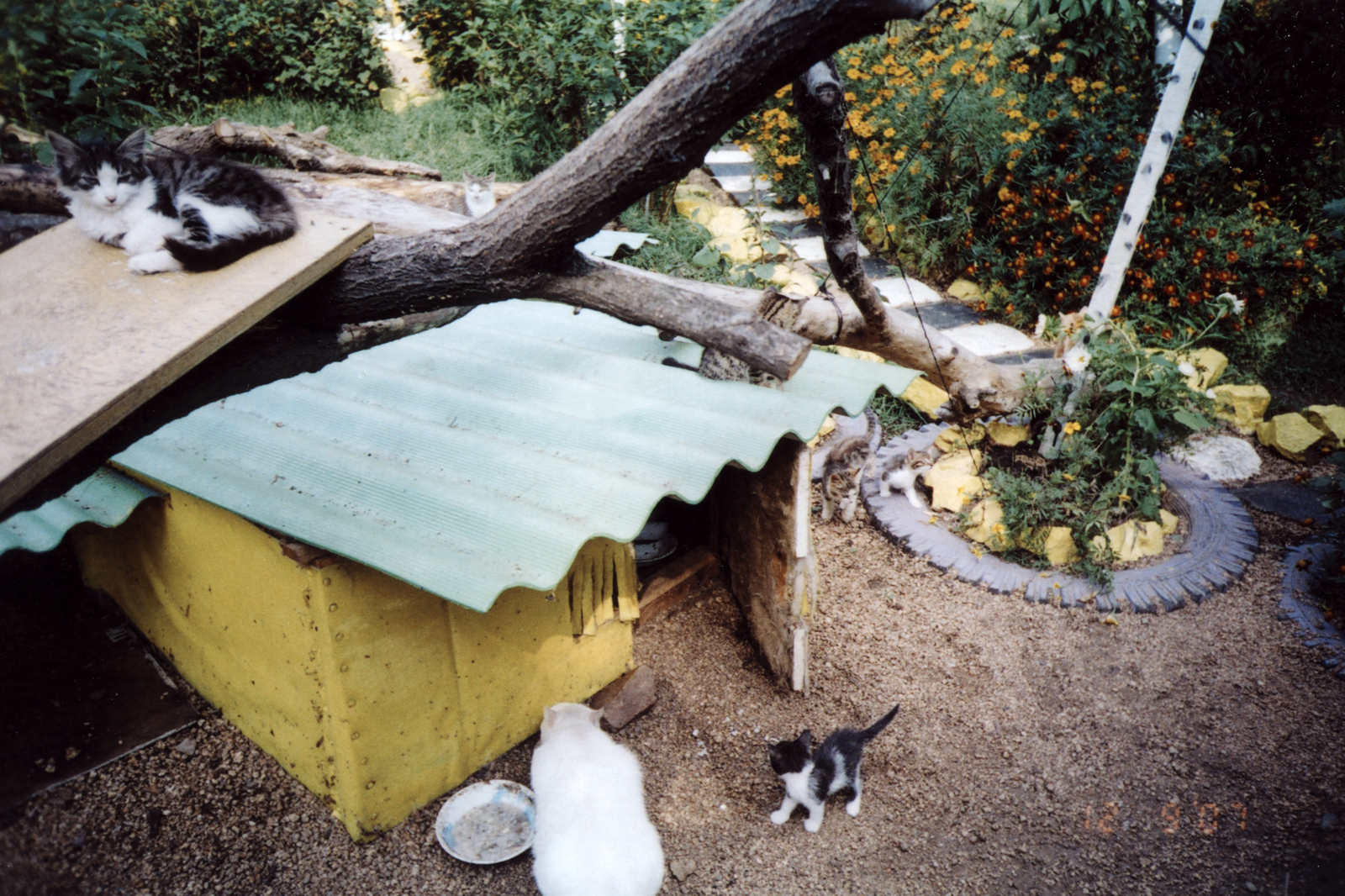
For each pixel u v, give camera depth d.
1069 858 3.56
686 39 7.34
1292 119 5.78
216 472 3.31
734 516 4.76
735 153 9.43
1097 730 4.21
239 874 3.47
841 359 4.48
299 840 3.63
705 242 7.27
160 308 2.85
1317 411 6.47
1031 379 5.52
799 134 8.09
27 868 3.36
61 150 3.07
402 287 3.15
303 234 3.19
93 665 4.59
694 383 4.01
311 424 3.64
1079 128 7.46
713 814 3.80
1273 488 6.14
